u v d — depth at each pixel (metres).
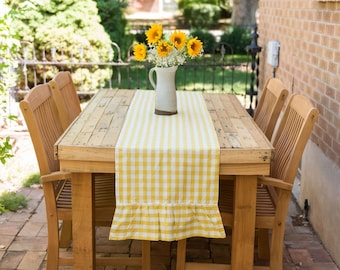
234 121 2.91
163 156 2.40
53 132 3.01
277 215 2.63
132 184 2.43
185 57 2.87
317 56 3.50
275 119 3.08
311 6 3.65
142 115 3.00
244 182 2.50
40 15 6.62
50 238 2.69
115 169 2.42
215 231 2.49
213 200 2.46
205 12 15.74
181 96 3.59
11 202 3.77
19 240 3.29
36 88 2.90
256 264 3.09
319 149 3.41
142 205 2.45
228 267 2.69
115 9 8.59
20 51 6.67
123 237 2.48
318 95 3.47
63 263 2.73
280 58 4.76
